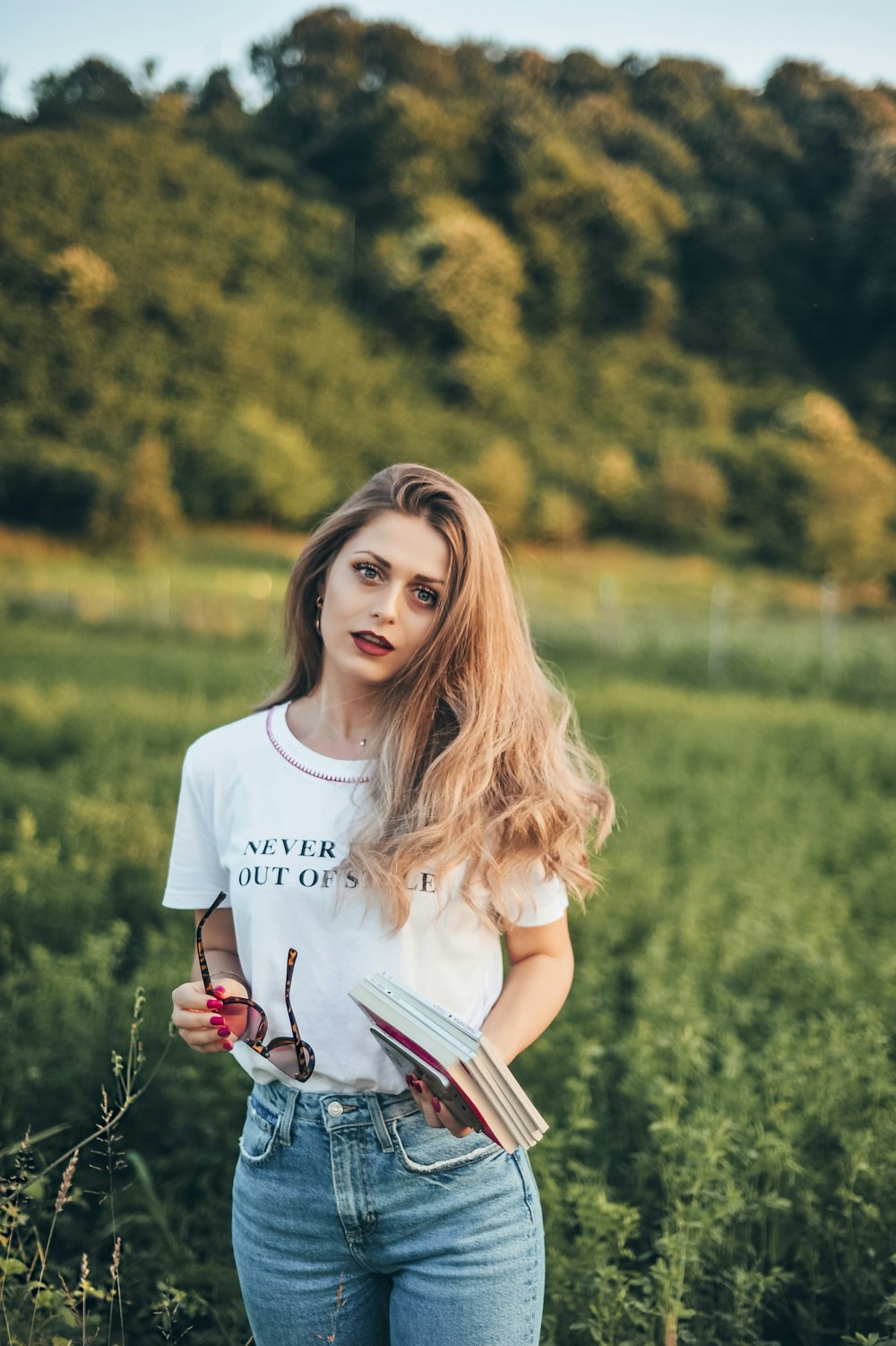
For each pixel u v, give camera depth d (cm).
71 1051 344
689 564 5838
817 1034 365
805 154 9969
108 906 517
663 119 10538
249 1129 188
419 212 9025
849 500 6238
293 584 203
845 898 575
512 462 6125
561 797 190
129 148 9350
